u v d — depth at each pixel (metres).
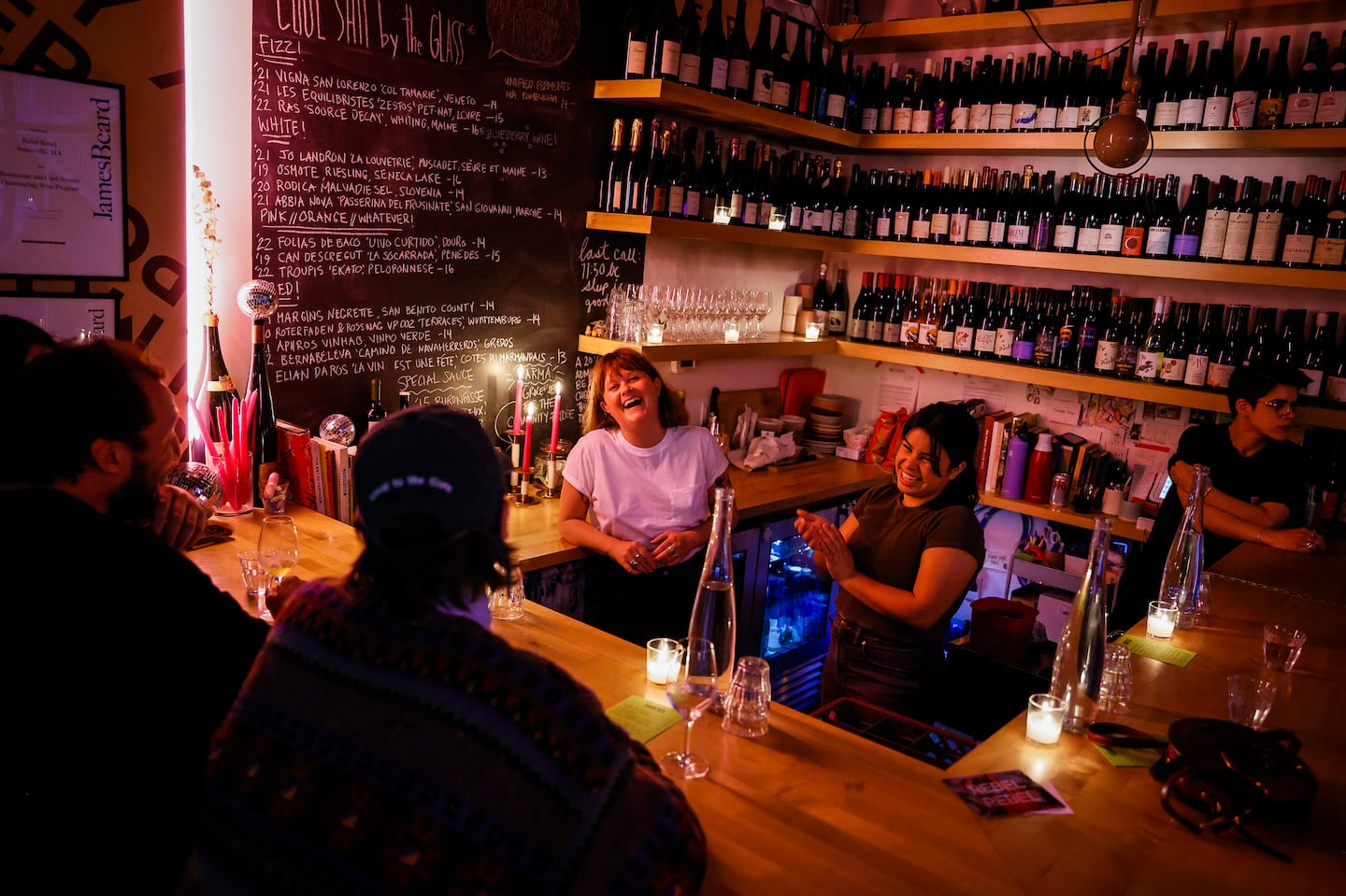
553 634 1.91
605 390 2.76
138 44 2.21
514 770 0.78
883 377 4.50
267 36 2.47
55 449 1.28
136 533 1.29
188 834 1.21
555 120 3.24
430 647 0.83
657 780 0.88
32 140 2.07
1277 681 1.99
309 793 0.80
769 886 1.14
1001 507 3.91
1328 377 3.21
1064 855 1.27
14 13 2.01
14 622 1.19
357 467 0.89
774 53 3.89
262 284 2.44
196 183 2.40
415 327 2.98
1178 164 3.65
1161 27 3.44
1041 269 4.01
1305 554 2.97
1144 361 3.47
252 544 2.25
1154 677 1.97
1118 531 3.64
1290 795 1.37
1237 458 3.10
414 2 2.77
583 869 0.78
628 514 2.76
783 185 4.01
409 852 0.76
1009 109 3.67
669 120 3.63
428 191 2.92
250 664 1.33
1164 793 1.41
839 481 3.82
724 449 4.06
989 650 2.80
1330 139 3.00
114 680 1.24
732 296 3.77
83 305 2.21
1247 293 3.55
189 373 2.49
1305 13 3.17
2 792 1.23
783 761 1.45
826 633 4.20
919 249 3.93
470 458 0.88
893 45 4.05
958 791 1.41
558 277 3.39
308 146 2.61
